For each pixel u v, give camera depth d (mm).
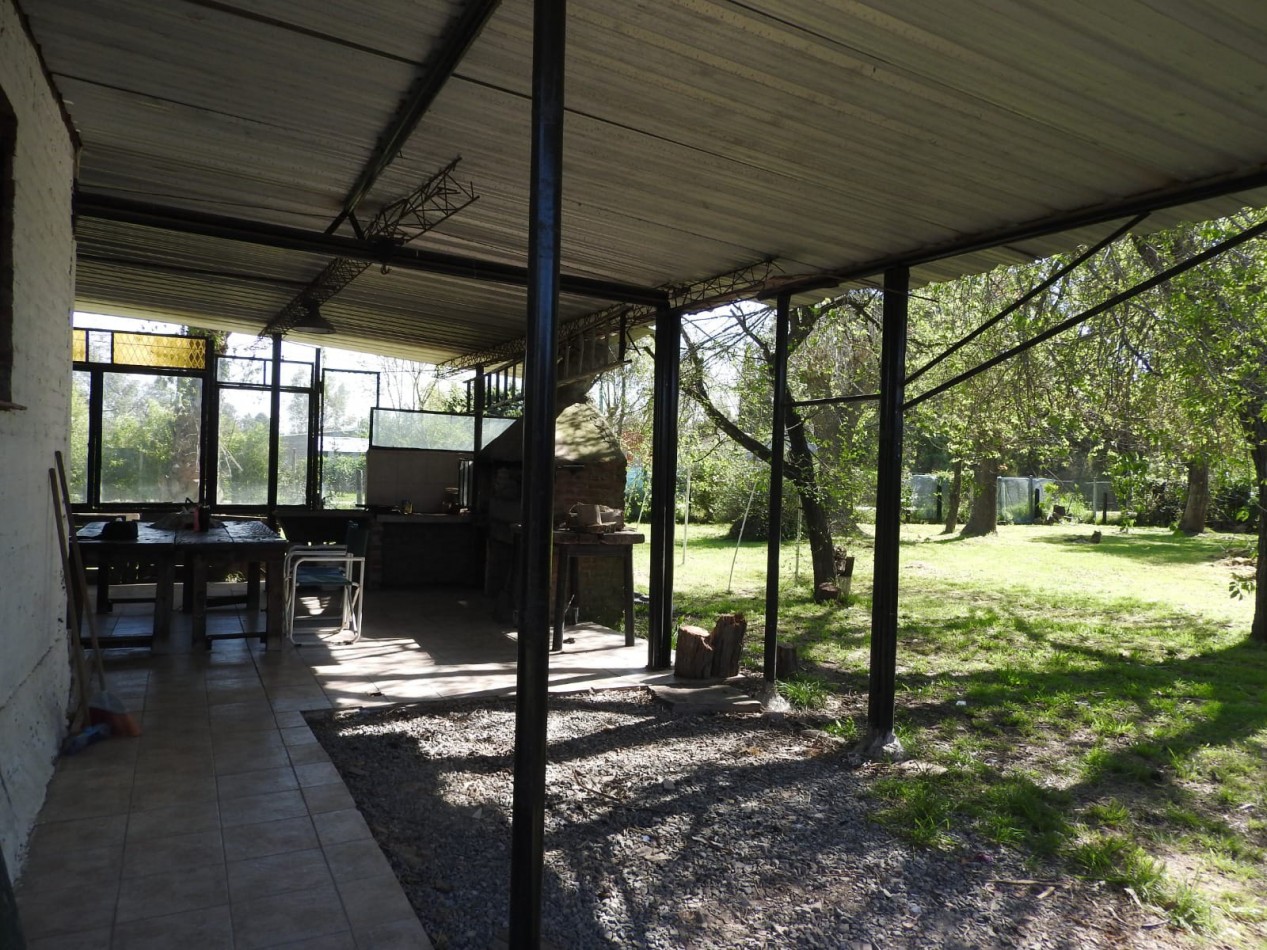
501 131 3941
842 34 2803
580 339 8477
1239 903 3443
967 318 9820
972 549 17578
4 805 3176
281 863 3230
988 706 6250
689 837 3842
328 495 11547
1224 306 7824
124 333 10555
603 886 3365
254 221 5414
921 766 4902
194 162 4742
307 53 3334
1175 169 3590
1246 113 3053
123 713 4578
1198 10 2480
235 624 7469
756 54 2990
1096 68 2852
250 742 4566
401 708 5395
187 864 3188
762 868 3574
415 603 9234
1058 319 8672
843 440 11078
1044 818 4160
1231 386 7883
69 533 4605
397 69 3414
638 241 5281
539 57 2441
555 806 4109
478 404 11648
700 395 10688
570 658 6918
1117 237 4035
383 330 10664
